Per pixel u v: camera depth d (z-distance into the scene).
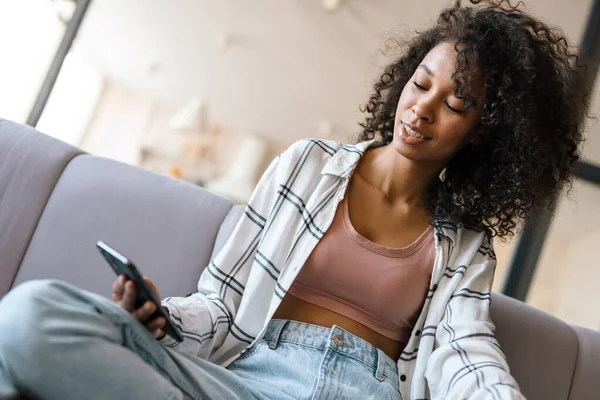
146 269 1.49
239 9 5.43
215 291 1.20
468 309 1.19
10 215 1.53
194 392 0.88
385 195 1.26
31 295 0.71
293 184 1.26
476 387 1.02
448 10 1.39
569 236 2.73
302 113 7.20
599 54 2.83
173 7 5.80
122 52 7.19
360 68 5.61
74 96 7.81
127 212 1.53
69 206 1.54
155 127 8.51
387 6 4.55
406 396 1.16
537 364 1.50
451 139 1.19
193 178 8.54
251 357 1.12
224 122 8.32
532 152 1.28
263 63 6.32
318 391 1.03
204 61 6.75
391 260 1.18
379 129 1.49
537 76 1.27
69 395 0.69
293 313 1.17
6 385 0.67
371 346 1.13
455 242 1.25
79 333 0.71
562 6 3.54
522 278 2.71
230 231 1.50
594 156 2.70
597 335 1.58
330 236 1.18
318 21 5.15
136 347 0.80
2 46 4.20
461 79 1.16
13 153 1.58
